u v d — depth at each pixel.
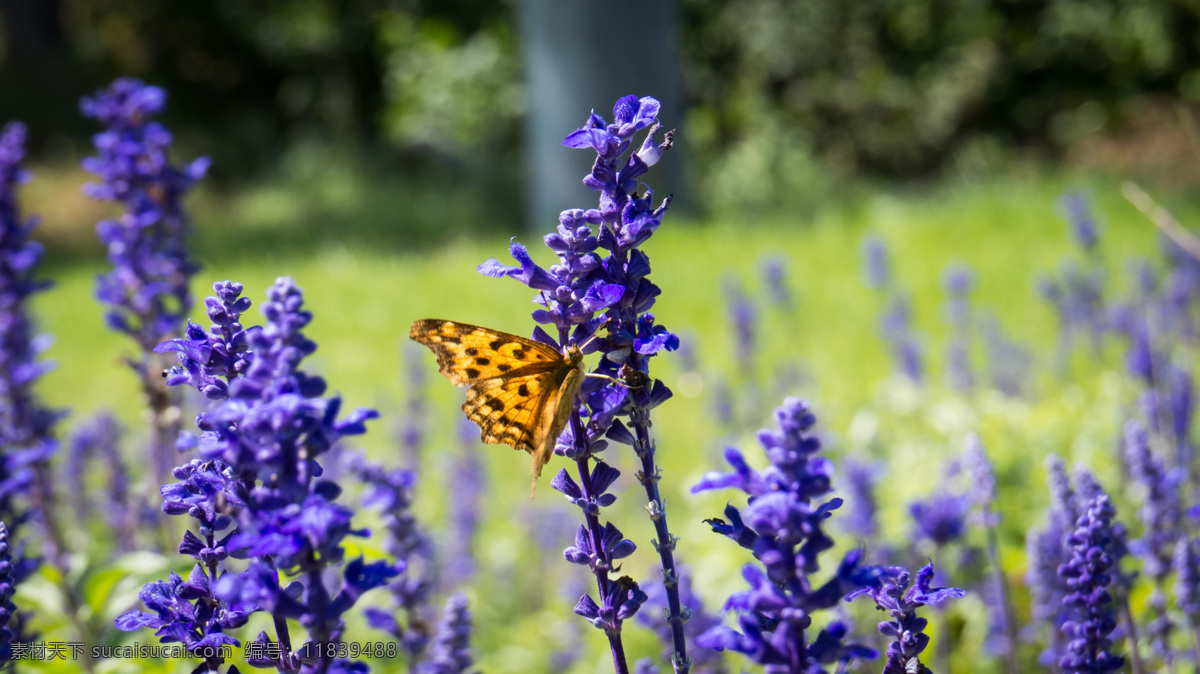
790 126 23.12
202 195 22.50
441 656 2.82
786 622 1.47
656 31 16.77
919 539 3.48
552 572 5.83
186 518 4.28
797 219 16.52
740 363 7.13
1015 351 7.14
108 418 4.88
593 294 1.96
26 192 20.91
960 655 3.74
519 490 6.91
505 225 19.28
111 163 3.86
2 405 3.38
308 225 19.45
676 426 7.49
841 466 4.36
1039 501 4.48
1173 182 16.25
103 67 27.00
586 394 2.03
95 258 16.98
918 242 13.09
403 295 12.36
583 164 16.84
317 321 11.58
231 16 26.94
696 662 3.11
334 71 27.20
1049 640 3.21
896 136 23.00
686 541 5.48
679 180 17.47
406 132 24.11
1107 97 24.00
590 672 4.46
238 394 1.48
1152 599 2.86
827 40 23.58
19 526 3.08
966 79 23.22
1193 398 4.56
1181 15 23.50
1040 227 13.05
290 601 1.51
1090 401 6.34
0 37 26.92
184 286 3.95
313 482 1.54
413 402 6.58
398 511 3.07
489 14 25.89
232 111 27.44
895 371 7.38
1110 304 7.25
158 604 1.89
